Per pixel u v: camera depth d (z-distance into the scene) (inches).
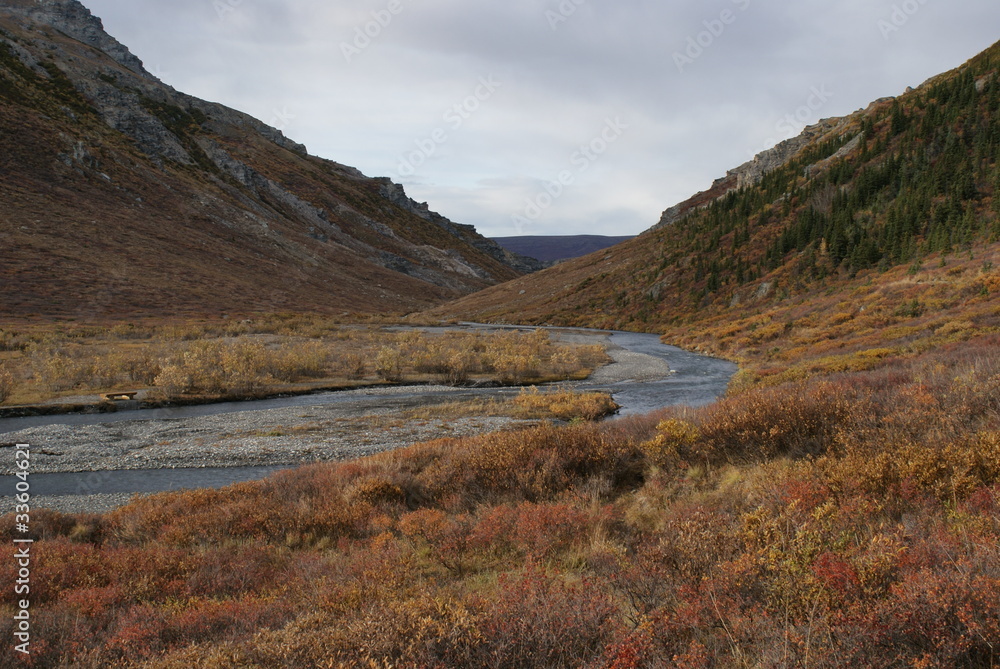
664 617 140.4
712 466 336.8
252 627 191.9
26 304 2549.2
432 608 162.9
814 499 211.0
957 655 104.6
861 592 130.4
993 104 2839.6
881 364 754.2
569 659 136.6
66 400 1051.3
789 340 1571.1
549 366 1519.4
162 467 666.2
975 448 217.2
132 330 2231.8
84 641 190.1
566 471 363.9
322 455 695.7
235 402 1129.4
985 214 2079.2
